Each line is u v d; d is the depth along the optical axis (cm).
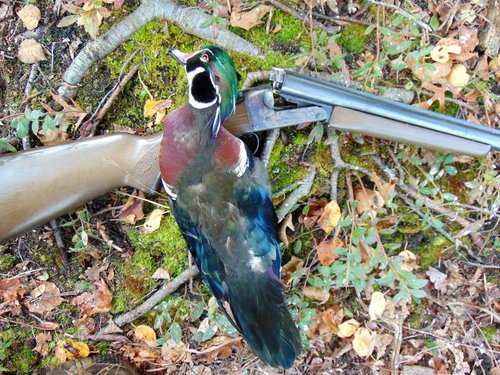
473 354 115
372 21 109
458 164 112
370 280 111
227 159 95
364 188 112
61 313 115
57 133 110
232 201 95
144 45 109
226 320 111
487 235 114
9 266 114
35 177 98
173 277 114
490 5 108
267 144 107
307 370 116
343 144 110
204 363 116
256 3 108
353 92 99
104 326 115
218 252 96
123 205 112
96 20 108
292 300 112
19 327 114
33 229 106
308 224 113
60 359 115
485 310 115
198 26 107
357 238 109
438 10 109
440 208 112
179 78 109
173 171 95
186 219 97
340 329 115
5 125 111
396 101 99
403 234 115
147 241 113
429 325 116
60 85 110
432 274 116
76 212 112
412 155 110
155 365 116
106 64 110
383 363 115
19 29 110
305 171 110
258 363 115
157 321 114
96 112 111
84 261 115
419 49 109
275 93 103
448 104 111
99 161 99
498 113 110
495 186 110
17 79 111
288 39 109
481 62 109
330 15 109
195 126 93
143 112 111
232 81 92
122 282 115
